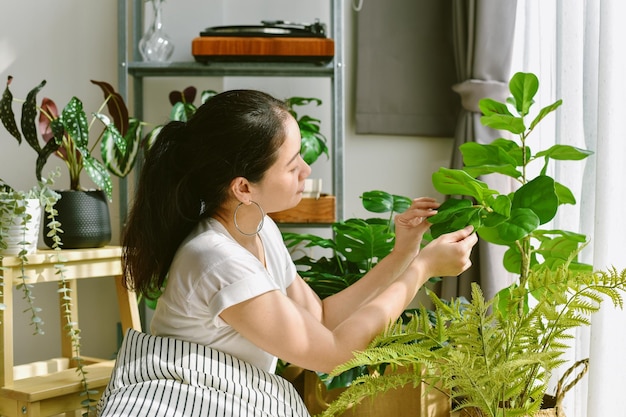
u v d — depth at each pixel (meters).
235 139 1.44
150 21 2.93
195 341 1.46
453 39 2.87
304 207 2.57
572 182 2.06
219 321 1.42
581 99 2.03
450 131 2.98
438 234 1.59
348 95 3.03
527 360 1.18
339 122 2.65
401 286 1.48
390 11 2.98
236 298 1.39
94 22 2.90
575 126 2.04
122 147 2.32
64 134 2.32
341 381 1.90
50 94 2.86
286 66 2.65
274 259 1.68
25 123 2.23
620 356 1.74
